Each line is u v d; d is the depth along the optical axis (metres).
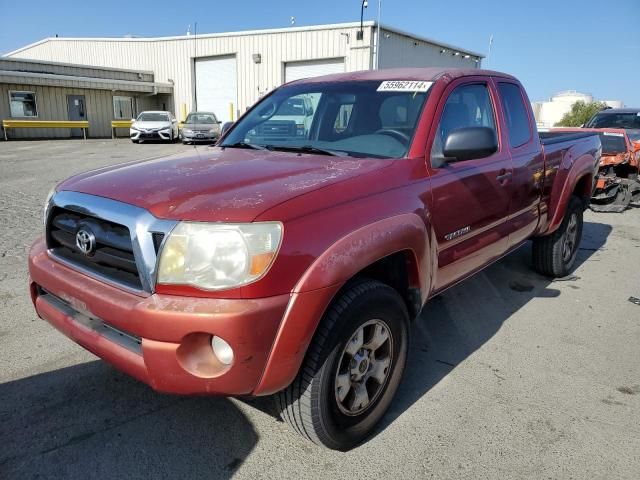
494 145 2.96
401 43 26.75
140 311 2.04
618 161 9.00
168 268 2.04
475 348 3.68
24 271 4.95
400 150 2.98
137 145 22.58
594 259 6.14
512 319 4.22
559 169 4.64
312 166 2.74
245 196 2.21
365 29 24.39
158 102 32.66
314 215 2.22
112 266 2.29
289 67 27.53
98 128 29.27
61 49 38.34
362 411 2.56
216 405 2.89
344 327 2.29
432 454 2.54
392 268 2.77
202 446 2.56
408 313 2.80
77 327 2.41
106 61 34.84
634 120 12.25
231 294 2.01
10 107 25.31
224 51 29.39
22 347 3.47
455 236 3.14
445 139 3.17
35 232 6.39
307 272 2.12
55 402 2.88
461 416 2.85
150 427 2.69
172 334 2.00
